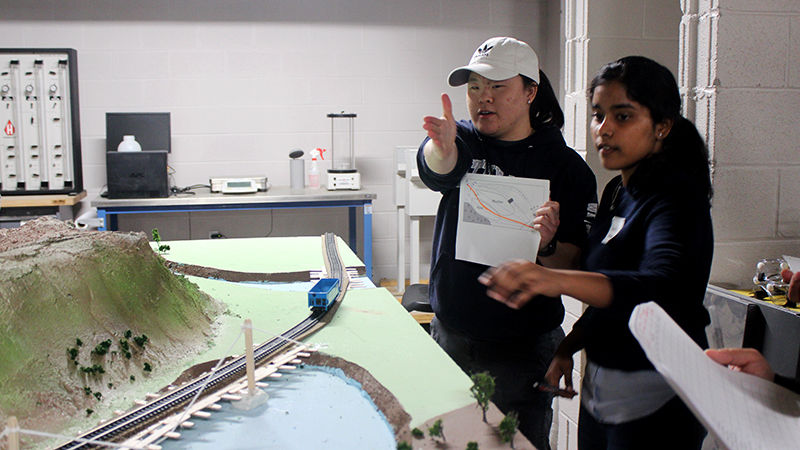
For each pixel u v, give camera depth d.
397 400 1.16
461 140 1.58
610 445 1.22
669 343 0.87
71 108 3.86
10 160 3.83
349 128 4.39
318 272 2.20
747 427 0.83
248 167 4.31
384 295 1.91
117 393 1.26
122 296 1.43
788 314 1.54
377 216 4.53
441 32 4.41
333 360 1.39
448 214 1.66
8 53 3.76
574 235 1.56
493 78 1.47
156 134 3.97
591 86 1.23
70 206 4.07
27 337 1.19
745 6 1.86
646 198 1.16
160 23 4.09
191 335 1.54
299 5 4.23
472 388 1.11
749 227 1.97
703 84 1.93
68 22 4.00
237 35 4.19
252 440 1.07
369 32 4.33
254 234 4.42
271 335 1.57
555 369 1.43
